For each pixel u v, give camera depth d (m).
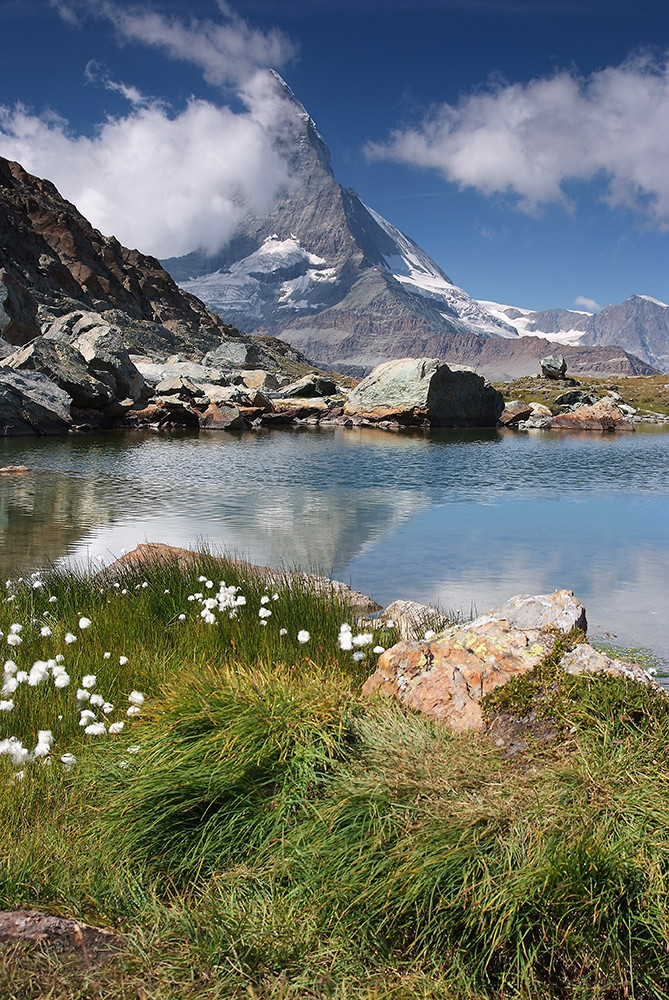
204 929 3.35
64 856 3.88
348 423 67.12
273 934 3.30
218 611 7.85
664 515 20.25
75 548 14.67
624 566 14.05
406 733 4.24
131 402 56.19
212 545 15.30
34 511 19.17
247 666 5.66
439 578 12.95
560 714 4.28
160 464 31.38
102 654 6.65
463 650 5.02
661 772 3.71
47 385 47.00
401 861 3.47
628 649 9.20
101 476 26.88
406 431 61.69
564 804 3.58
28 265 115.50
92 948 3.26
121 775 4.46
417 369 66.50
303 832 3.79
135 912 3.54
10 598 9.00
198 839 4.03
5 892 3.60
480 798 3.63
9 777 4.54
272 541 15.94
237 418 57.62
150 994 3.01
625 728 4.12
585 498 23.73
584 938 3.12
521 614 5.75
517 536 16.92
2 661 6.45
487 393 70.38
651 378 157.12
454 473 31.02
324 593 9.27
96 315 61.84
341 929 3.33
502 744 4.25
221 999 2.99
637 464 36.59
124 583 9.83
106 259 149.38
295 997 3.01
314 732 4.30
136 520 18.14
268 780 4.20
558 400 100.62
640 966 3.07
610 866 3.26
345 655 6.67
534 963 3.12
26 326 60.66
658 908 3.09
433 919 3.31
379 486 26.12
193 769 4.20
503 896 3.20
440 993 3.00
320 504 21.47
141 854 3.99
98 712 5.58
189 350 124.12
